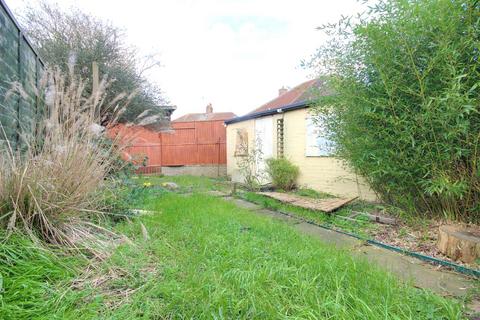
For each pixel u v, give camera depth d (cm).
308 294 166
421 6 278
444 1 260
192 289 167
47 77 282
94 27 827
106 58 814
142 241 253
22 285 151
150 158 1232
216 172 1302
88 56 773
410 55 298
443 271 244
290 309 154
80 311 143
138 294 163
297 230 355
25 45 371
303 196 618
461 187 286
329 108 456
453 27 262
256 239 280
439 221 334
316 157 684
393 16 310
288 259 227
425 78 294
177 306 154
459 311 162
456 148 280
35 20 780
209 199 522
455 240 261
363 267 208
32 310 136
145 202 452
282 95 1145
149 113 895
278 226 347
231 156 1166
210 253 233
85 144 268
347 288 176
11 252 176
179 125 1280
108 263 203
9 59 303
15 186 210
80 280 180
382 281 185
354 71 375
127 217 309
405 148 330
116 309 149
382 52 321
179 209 398
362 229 375
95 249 220
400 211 372
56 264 189
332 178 627
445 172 302
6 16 292
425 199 346
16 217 205
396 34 305
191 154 1290
